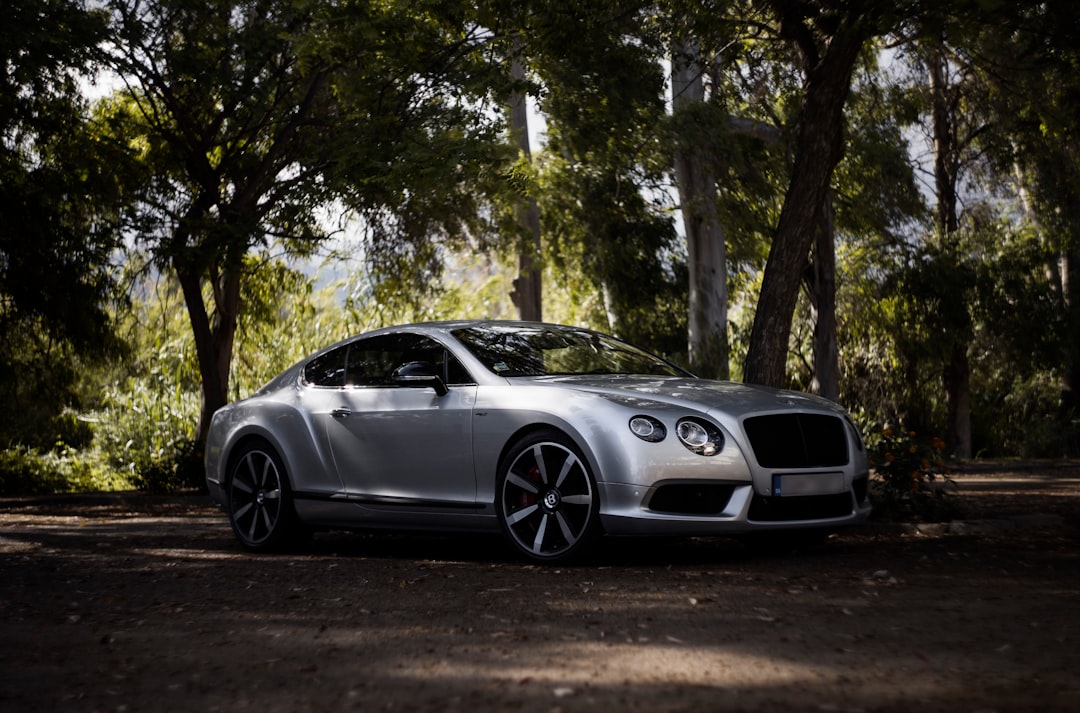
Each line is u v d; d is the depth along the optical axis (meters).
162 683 3.73
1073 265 24.36
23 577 6.64
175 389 22.36
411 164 12.15
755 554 6.72
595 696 3.32
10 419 19.20
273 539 7.78
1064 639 4.03
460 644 4.17
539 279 21.31
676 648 3.98
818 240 19.05
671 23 10.95
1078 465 18.91
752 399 6.46
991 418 26.75
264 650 4.20
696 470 6.03
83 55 12.55
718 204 19.36
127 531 9.82
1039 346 23.02
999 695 3.24
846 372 25.17
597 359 7.43
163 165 15.05
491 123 12.91
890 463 8.26
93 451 22.61
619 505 6.05
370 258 16.34
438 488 6.89
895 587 5.29
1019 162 21.59
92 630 4.75
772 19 10.31
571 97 14.05
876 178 19.28
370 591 5.59
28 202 14.30
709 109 16.81
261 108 13.78
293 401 7.85
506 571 6.20
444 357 7.16
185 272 13.88
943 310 22.66
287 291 19.16
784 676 3.52
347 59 13.06
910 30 10.60
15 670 4.00
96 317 16.12
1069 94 11.71
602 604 4.96
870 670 3.58
